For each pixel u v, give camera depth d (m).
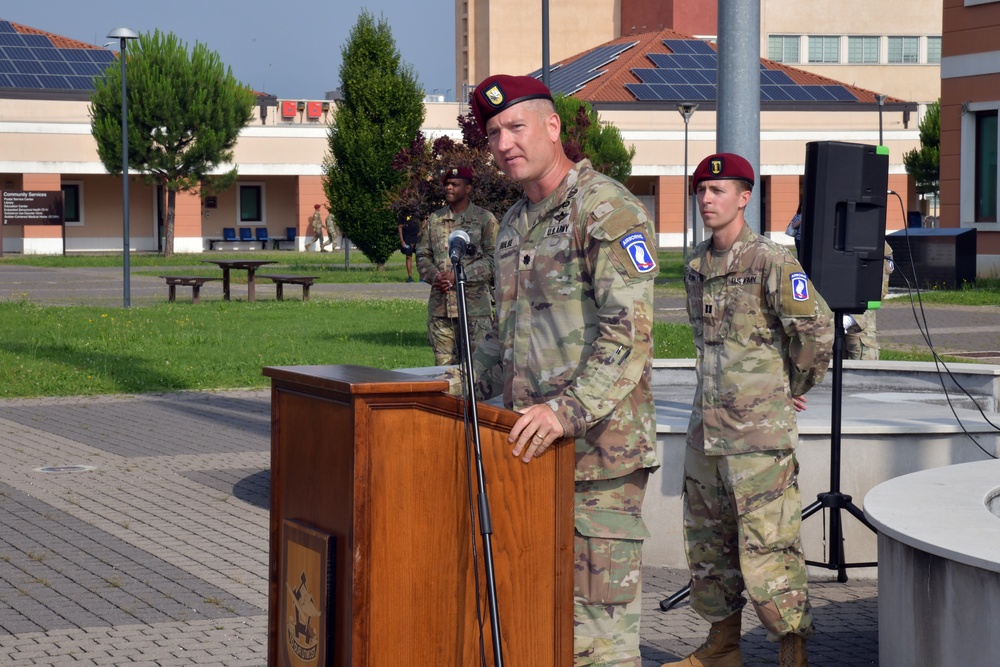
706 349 4.84
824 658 5.32
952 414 7.66
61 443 10.70
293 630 3.42
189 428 11.59
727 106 7.99
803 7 75.19
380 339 18.92
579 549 3.68
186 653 5.39
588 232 3.55
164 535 7.53
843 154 6.04
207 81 46.12
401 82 35.22
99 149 45.41
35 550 7.14
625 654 3.69
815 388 9.60
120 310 23.73
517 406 3.69
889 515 4.58
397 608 3.16
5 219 46.78
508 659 3.28
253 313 23.47
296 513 3.45
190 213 55.66
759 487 4.70
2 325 20.42
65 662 5.27
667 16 77.94
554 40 84.25
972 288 25.58
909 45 76.19
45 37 53.44
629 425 3.67
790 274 4.67
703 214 4.83
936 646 4.18
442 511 3.19
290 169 54.78
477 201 13.23
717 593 4.93
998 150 25.67
